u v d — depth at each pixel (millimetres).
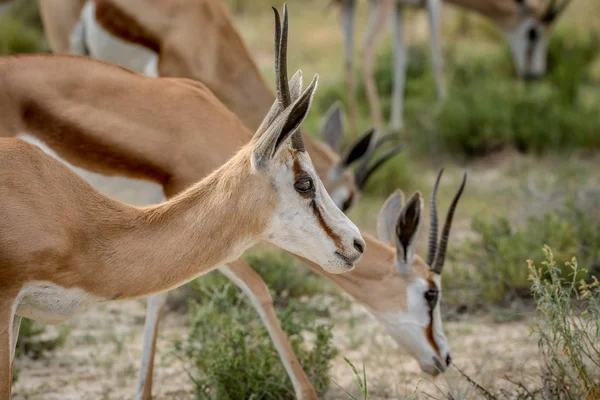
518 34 40219
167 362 17156
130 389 15891
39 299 10992
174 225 11359
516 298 19500
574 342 12680
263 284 14305
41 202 10867
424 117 35000
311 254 11672
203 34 18922
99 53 20172
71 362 17203
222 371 14758
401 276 14875
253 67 19312
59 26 21000
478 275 20078
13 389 15766
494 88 36688
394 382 15656
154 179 14359
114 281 11203
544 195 24094
